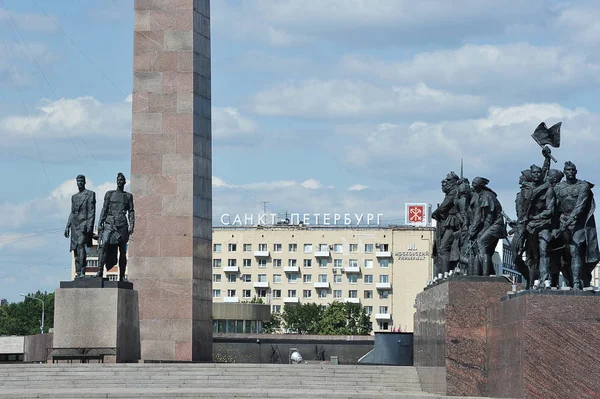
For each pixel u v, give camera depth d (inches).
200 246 3191.4
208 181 3245.6
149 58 3196.4
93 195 2753.4
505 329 2151.8
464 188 2469.2
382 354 3420.3
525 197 2154.3
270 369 2518.5
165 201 3154.5
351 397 2208.4
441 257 2591.0
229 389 2337.6
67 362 2655.0
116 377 2454.5
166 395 2231.8
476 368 2268.7
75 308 2682.1
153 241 3147.1
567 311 2034.9
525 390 2028.8
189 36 3198.8
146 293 3134.8
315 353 4089.6
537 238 2137.1
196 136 3191.4
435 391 2349.9
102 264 2733.8
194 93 3189.0
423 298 2583.7
